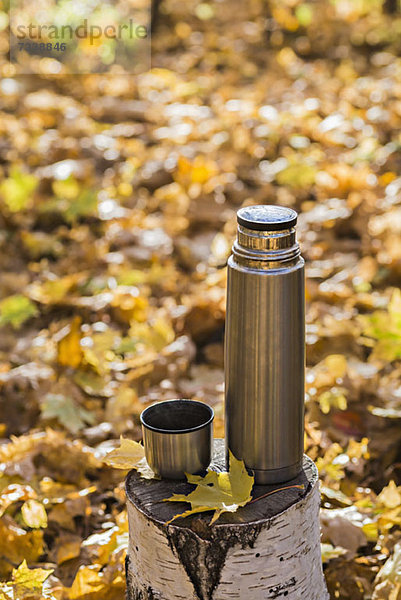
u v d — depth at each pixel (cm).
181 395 317
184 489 180
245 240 168
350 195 491
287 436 177
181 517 171
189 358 342
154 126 637
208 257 439
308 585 182
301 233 458
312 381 308
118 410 307
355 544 235
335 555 226
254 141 592
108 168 564
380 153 565
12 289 416
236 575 171
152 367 331
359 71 789
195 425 189
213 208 488
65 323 380
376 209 473
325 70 782
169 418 189
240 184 528
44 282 420
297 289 169
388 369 346
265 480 180
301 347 173
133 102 698
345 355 344
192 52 847
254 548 169
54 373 330
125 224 471
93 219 490
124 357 355
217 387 320
